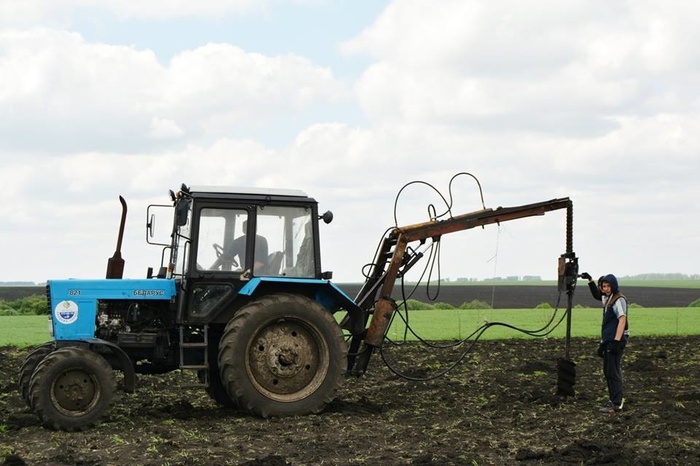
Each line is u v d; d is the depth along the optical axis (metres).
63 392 8.46
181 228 9.48
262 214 9.55
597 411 9.52
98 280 9.41
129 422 8.91
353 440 7.83
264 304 9.23
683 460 6.99
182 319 9.27
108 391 8.59
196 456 7.09
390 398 10.93
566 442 7.75
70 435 8.14
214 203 9.38
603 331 9.60
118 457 7.08
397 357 15.98
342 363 9.49
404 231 10.21
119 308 9.59
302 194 9.83
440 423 8.85
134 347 9.43
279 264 9.57
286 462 6.79
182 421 9.04
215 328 9.70
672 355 16.06
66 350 8.55
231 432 8.28
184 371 13.59
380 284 10.51
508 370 13.91
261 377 9.32
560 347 17.81
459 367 14.40
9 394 10.87
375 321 10.11
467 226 10.40
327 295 9.91
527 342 18.88
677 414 9.17
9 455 6.88
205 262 9.34
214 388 10.12
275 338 9.40
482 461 6.93
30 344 17.34
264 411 9.17
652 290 91.19
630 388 11.62
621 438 7.87
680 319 26.89
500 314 28.41
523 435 8.09
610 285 9.57
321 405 9.39
